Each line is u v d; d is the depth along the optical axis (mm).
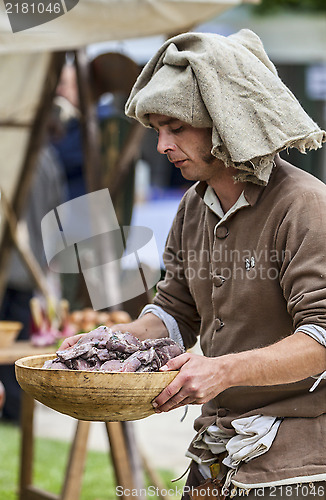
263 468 4219
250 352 4000
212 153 4191
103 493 9555
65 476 7719
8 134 11406
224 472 4523
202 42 4223
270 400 4395
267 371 3947
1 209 11453
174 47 4297
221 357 3975
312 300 4020
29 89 11234
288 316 4375
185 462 10797
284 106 4160
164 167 20453
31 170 11281
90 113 9914
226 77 4137
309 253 4098
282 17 17531
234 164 4219
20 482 8961
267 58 4426
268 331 4410
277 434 4281
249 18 17531
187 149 4340
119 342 4133
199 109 4168
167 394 3865
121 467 7523
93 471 10594
